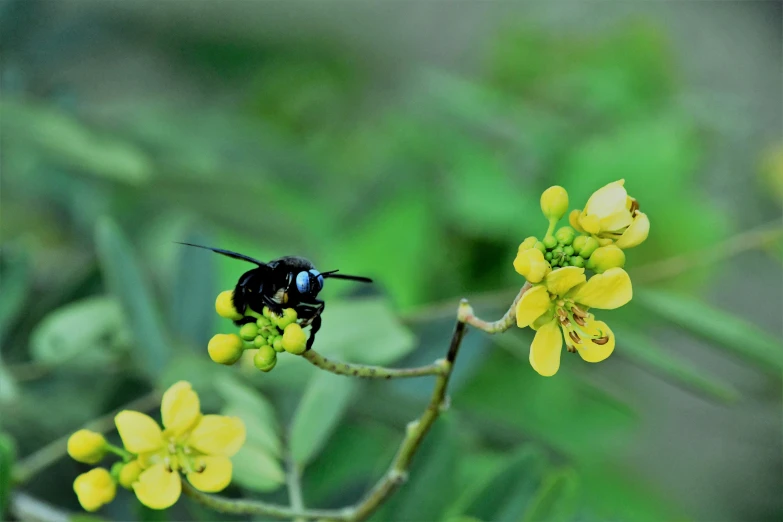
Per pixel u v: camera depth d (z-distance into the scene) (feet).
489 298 2.77
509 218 3.33
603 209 2.26
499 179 3.47
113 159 2.88
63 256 3.28
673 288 3.31
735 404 2.70
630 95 3.94
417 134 3.81
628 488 3.20
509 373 3.05
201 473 2.31
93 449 2.31
